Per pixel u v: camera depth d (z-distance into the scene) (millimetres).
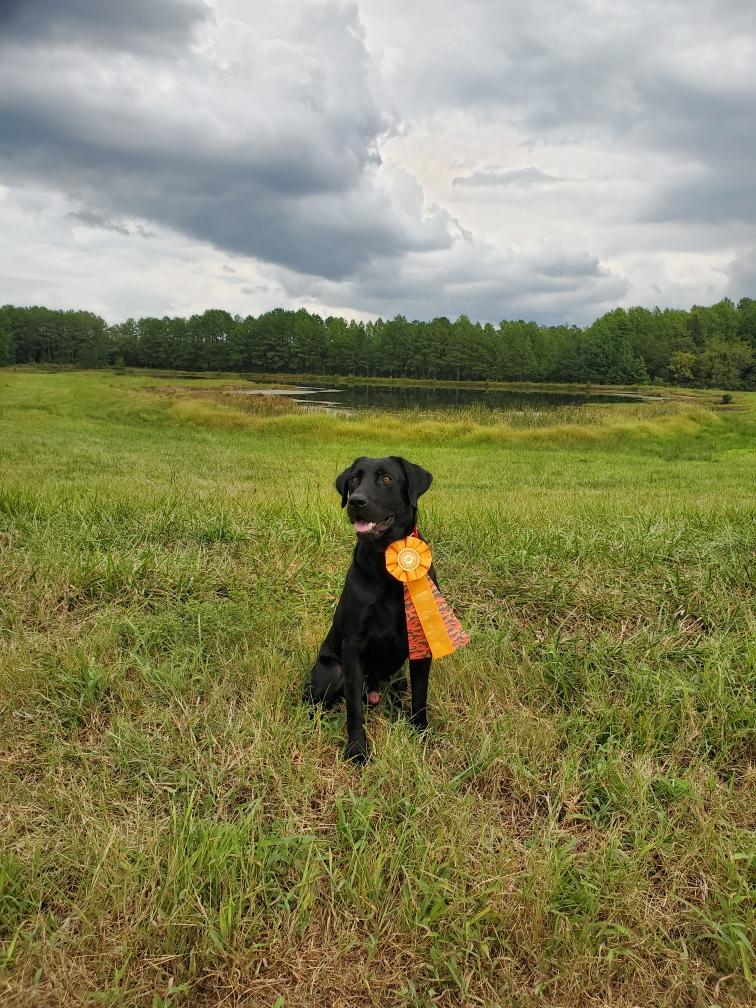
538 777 2771
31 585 4145
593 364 119500
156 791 2609
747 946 2059
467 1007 1924
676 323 135125
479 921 2125
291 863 2301
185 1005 1893
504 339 135000
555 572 4602
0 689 3146
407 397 67188
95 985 1899
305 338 131000
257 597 4250
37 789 2605
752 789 2801
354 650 2895
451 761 2898
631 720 3104
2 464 12875
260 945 2004
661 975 2068
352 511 2752
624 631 3939
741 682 3404
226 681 3295
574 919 2139
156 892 2119
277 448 21500
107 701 3141
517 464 19328
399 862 2287
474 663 3537
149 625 3758
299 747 2908
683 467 19031
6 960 1902
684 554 4871
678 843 2488
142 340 136250
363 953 2055
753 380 111688
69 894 2184
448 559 4973
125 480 10711
